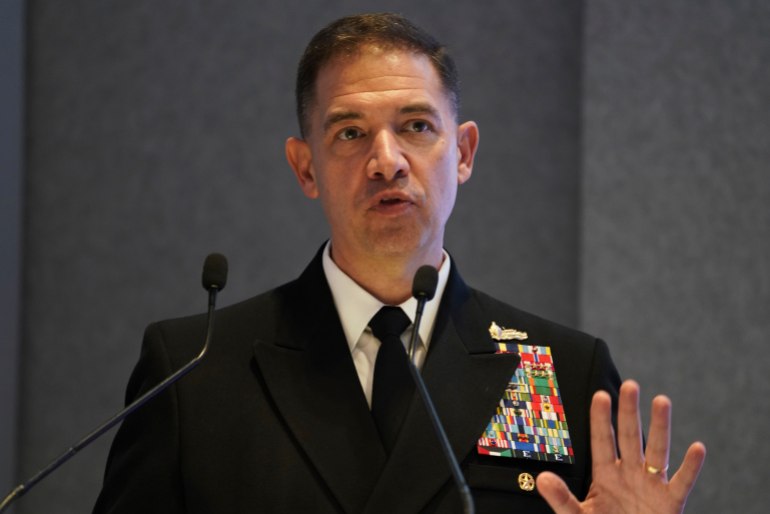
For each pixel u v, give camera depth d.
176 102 10.39
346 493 4.91
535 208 10.30
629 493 4.61
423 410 5.11
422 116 5.23
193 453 5.05
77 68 10.35
